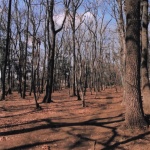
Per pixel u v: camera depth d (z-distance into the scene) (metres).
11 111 16.23
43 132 10.27
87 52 43.84
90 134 9.94
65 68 56.88
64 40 46.09
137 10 10.05
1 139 9.24
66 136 9.73
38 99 24.22
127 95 10.19
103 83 57.94
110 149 8.30
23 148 8.38
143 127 9.92
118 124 11.05
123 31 18.36
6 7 32.84
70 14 25.89
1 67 41.06
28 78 51.19
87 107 17.52
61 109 16.67
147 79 14.12
